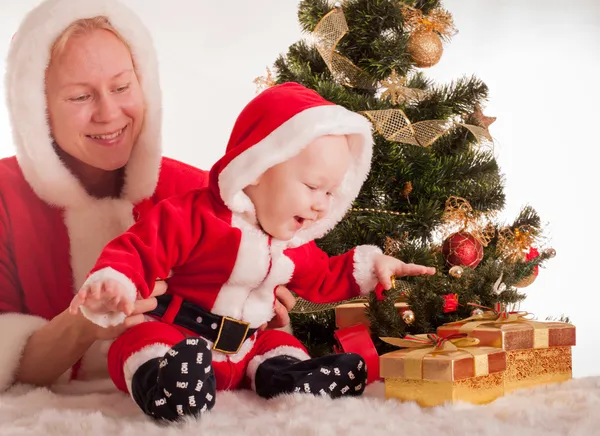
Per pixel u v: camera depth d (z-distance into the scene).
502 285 1.54
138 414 1.13
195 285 1.35
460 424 0.98
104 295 1.11
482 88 1.86
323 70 1.92
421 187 1.78
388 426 0.98
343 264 1.51
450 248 1.65
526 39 3.16
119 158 1.58
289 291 1.53
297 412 1.04
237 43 2.47
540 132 3.17
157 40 2.34
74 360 1.41
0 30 2.14
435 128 1.70
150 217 1.29
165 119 2.35
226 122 2.44
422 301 1.54
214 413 1.06
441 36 1.99
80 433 0.97
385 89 1.89
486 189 1.80
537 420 1.01
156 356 1.19
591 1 3.22
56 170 1.52
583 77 3.21
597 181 3.21
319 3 1.91
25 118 1.49
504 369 1.23
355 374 1.25
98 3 1.51
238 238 1.32
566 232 3.19
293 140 1.28
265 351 1.40
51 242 1.56
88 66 1.51
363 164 1.47
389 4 1.80
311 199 1.32
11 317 1.42
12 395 1.35
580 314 3.19
